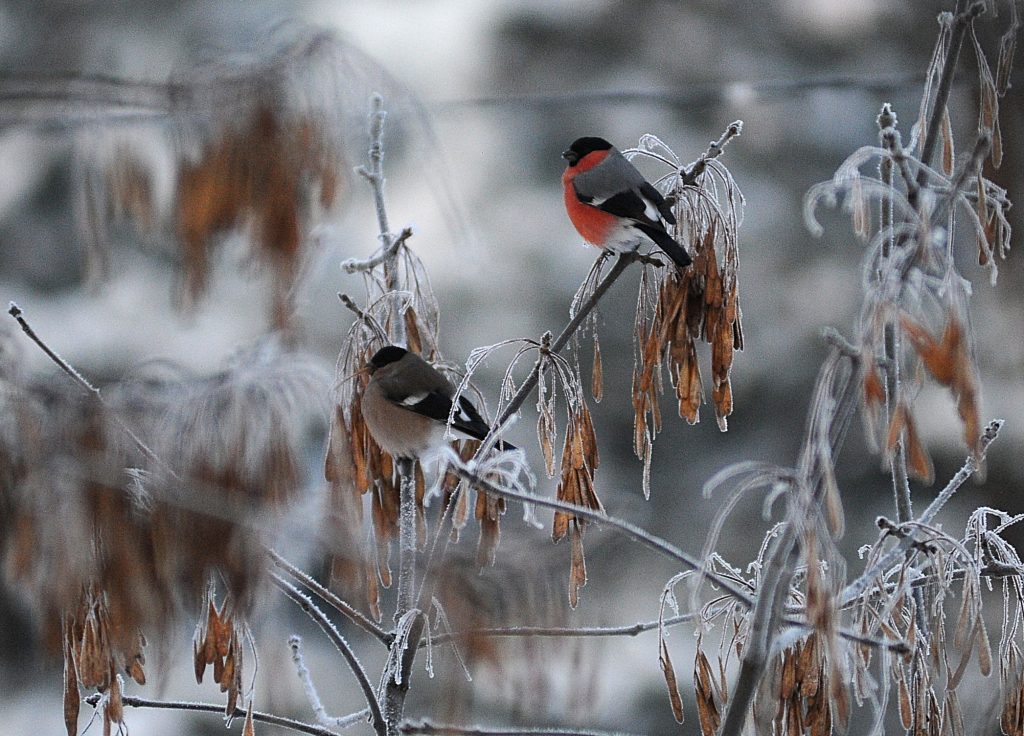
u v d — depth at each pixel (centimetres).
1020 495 2056
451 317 2434
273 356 529
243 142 464
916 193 666
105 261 460
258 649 739
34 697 1820
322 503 571
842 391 668
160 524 514
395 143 2398
